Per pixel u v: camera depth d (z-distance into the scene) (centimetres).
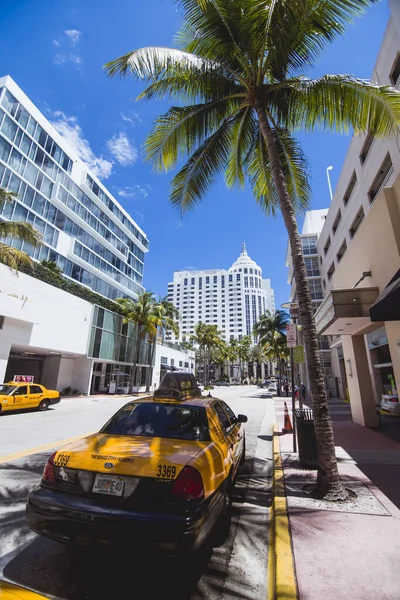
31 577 269
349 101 619
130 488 258
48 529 255
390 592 236
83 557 300
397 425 1108
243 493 498
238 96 716
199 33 653
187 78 679
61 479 280
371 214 870
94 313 3056
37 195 3747
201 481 266
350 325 991
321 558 283
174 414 385
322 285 3656
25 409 1562
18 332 2119
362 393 1106
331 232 3067
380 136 651
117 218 5572
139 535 233
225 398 3003
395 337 770
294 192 856
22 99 3559
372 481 495
